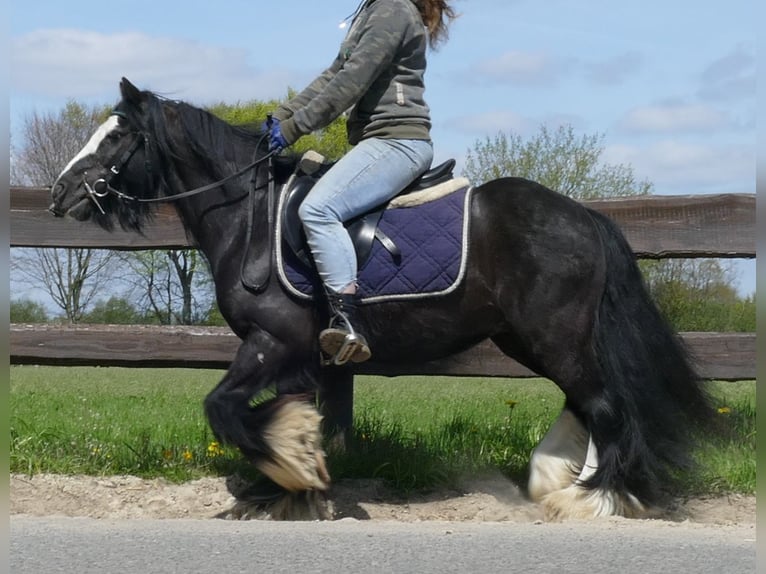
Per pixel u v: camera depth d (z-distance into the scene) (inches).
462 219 212.4
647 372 219.1
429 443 267.4
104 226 222.7
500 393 443.5
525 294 209.8
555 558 163.0
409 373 276.5
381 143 211.5
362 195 209.3
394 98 212.8
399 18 209.0
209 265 221.6
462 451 260.8
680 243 282.0
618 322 217.5
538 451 225.0
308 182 216.7
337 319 207.5
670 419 222.8
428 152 214.8
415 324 213.8
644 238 282.8
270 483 223.0
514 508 230.7
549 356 211.5
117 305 741.3
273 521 205.6
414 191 215.9
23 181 813.2
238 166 218.4
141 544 170.6
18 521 196.1
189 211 220.1
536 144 965.2
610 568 156.6
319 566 155.8
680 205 282.0
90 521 198.4
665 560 162.4
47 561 158.2
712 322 462.6
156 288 727.7
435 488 245.8
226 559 159.9
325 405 261.7
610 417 213.3
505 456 262.8
